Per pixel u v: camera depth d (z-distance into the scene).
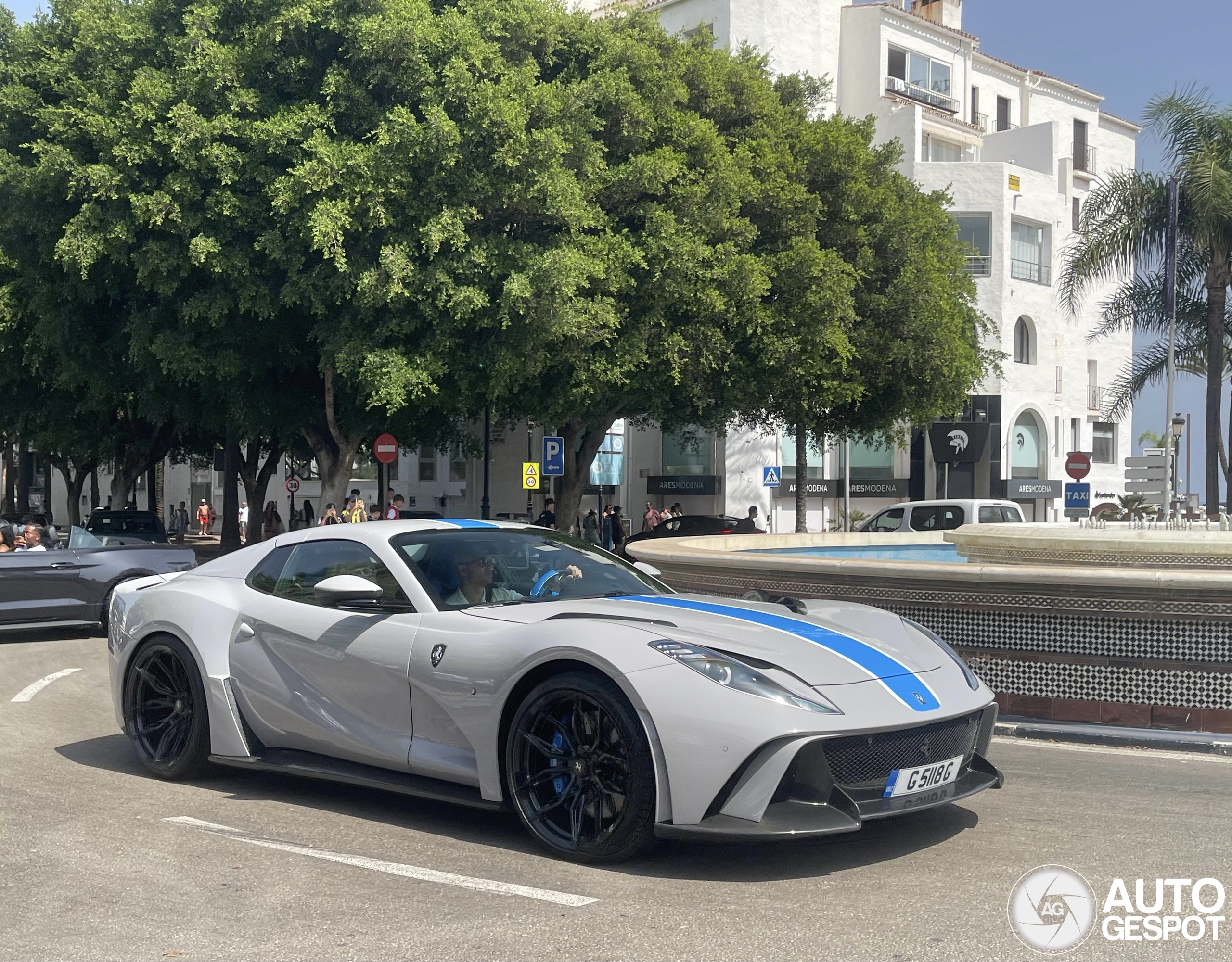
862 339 27.03
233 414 23.81
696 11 42.94
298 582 6.00
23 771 6.46
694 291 22.61
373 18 18.27
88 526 27.47
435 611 5.34
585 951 3.66
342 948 3.71
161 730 6.33
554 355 21.59
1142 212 26.39
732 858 4.69
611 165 22.53
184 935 3.84
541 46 22.09
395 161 18.30
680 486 41.16
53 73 19.83
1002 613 8.12
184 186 18.23
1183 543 10.55
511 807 4.87
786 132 26.20
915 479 43.41
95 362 22.58
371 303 18.50
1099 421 48.84
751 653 4.60
